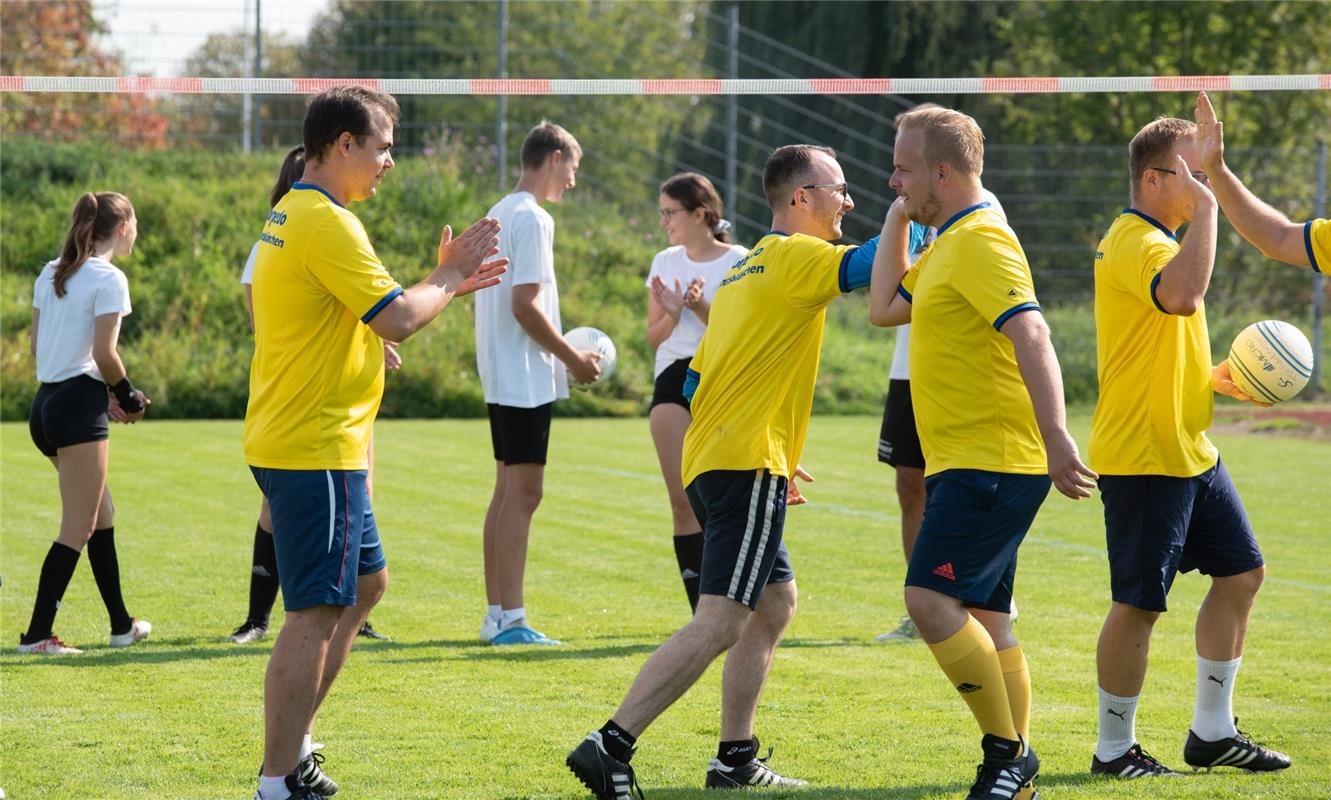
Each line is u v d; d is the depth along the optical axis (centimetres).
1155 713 1031
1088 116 5781
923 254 830
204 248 3881
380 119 794
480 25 5012
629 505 2131
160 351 3462
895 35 5606
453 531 1884
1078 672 1150
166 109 4669
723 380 823
